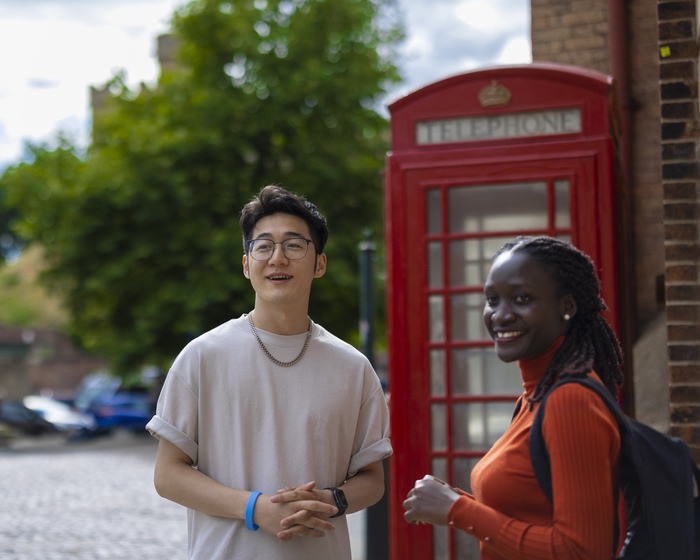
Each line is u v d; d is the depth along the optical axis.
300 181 17.84
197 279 17.44
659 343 5.75
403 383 4.30
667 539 1.77
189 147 18.05
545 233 4.17
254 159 18.84
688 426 3.89
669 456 1.85
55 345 47.56
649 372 5.55
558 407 1.80
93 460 16.06
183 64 20.09
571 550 1.71
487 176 4.23
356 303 17.75
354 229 17.80
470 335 4.26
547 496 1.82
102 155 19.34
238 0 19.64
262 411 2.41
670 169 4.01
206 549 2.36
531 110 4.22
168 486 2.37
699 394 3.88
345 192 18.14
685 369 3.91
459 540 4.22
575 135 4.16
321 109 18.50
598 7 6.53
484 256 4.26
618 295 4.13
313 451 2.41
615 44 6.14
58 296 20.08
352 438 2.53
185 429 2.40
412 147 4.37
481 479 1.95
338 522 2.43
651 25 6.14
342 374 2.50
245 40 18.72
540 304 1.93
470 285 4.27
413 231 4.33
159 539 7.52
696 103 3.99
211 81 19.06
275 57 18.91
